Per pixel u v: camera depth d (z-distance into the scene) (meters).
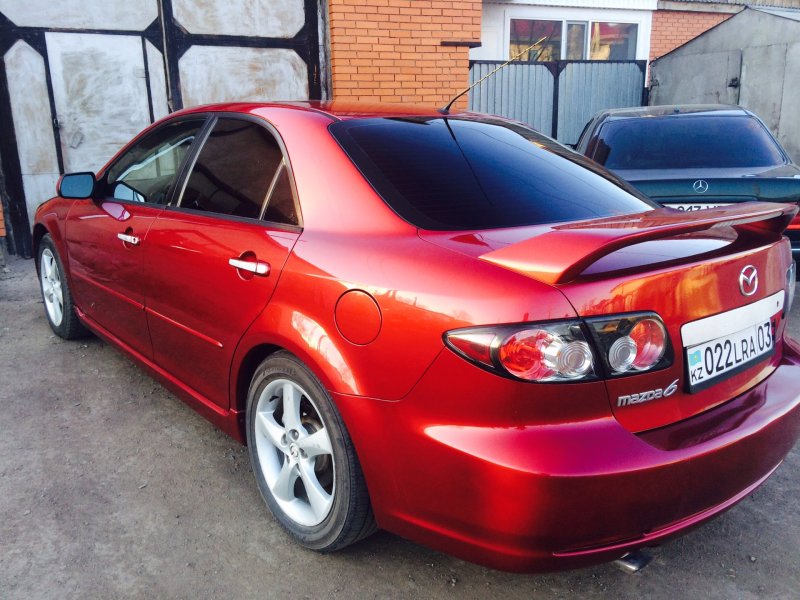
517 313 1.79
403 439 2.00
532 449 1.79
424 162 2.51
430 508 2.00
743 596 2.31
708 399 2.09
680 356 1.98
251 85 8.12
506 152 2.76
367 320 2.05
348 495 2.22
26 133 7.16
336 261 2.20
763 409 2.18
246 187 2.74
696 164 5.75
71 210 4.09
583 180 2.75
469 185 2.45
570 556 1.87
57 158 7.35
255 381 2.57
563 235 1.87
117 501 2.80
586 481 1.78
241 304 2.54
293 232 2.43
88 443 3.27
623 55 12.18
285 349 2.42
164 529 2.63
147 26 7.51
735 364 2.17
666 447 1.89
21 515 2.69
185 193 3.10
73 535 2.57
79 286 4.12
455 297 1.88
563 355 1.78
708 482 1.97
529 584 2.37
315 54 8.34
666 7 12.10
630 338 1.85
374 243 2.18
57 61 7.17
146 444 3.27
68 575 2.36
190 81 7.82
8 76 6.99
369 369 2.06
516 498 1.80
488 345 1.80
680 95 11.84
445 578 2.38
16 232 7.27
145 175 3.49
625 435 1.86
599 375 1.82
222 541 2.56
